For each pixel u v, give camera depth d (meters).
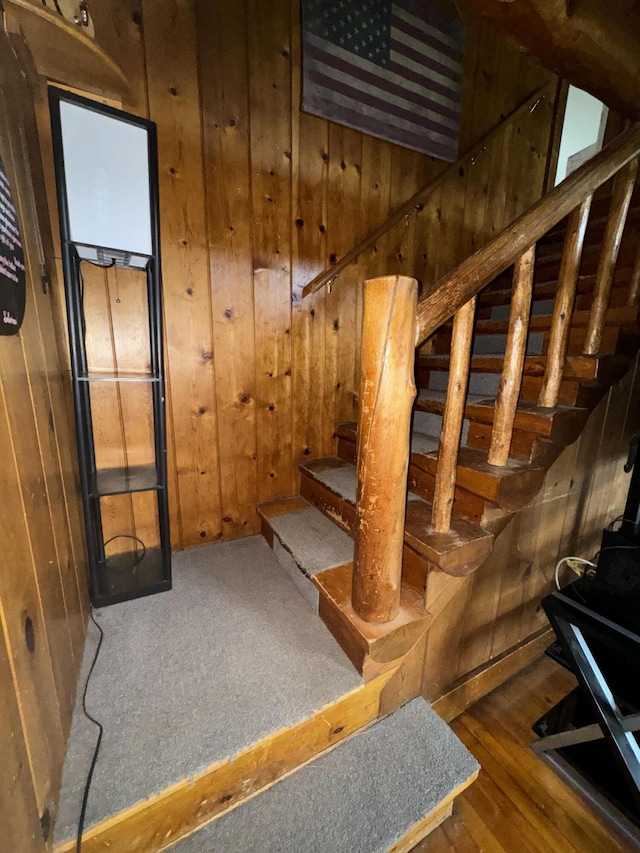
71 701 0.93
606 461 1.68
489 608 1.44
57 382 1.07
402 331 0.89
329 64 1.62
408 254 2.05
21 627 0.65
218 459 1.72
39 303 0.96
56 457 0.98
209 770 0.84
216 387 1.65
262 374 1.75
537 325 1.59
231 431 1.73
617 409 1.63
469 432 1.48
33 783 0.65
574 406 1.29
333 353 1.93
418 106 1.87
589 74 1.04
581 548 1.76
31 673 0.68
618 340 1.32
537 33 0.91
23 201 0.90
